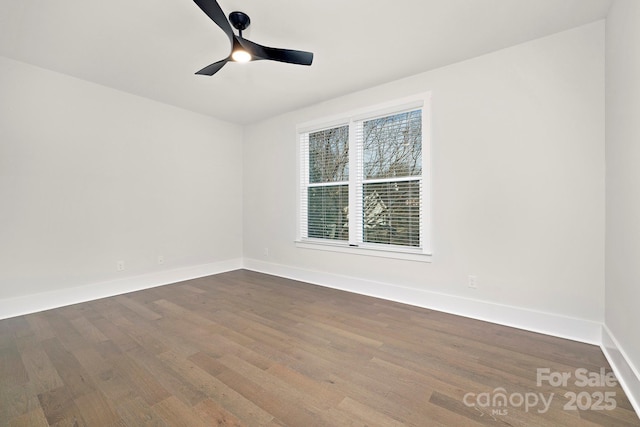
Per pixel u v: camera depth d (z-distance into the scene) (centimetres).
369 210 360
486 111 275
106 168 352
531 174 254
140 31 241
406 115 329
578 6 209
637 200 164
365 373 190
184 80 333
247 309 308
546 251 249
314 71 310
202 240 454
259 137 483
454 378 185
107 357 210
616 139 199
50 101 310
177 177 423
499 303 271
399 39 251
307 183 428
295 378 185
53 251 313
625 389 173
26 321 274
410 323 271
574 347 224
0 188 282
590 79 230
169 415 152
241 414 153
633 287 169
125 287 369
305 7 211
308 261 420
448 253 298
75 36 248
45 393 169
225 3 206
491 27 234
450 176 295
